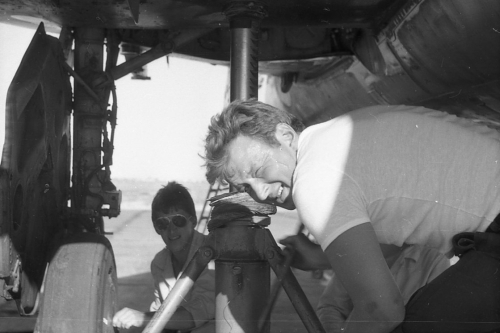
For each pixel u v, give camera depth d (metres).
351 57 4.02
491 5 2.42
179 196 2.62
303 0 2.66
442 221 1.58
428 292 1.67
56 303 2.26
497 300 1.59
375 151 1.54
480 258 1.60
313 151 1.57
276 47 3.92
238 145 1.66
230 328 1.93
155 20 2.94
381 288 1.42
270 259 1.92
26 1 2.83
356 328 1.47
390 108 1.68
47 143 2.58
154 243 6.31
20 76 2.31
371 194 1.52
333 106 4.81
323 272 5.19
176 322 2.39
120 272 5.04
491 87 2.91
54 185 2.78
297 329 3.29
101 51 3.15
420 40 2.97
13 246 2.25
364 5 2.84
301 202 1.51
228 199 2.00
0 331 2.95
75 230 2.90
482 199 1.56
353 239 1.44
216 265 1.98
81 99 3.06
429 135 1.59
